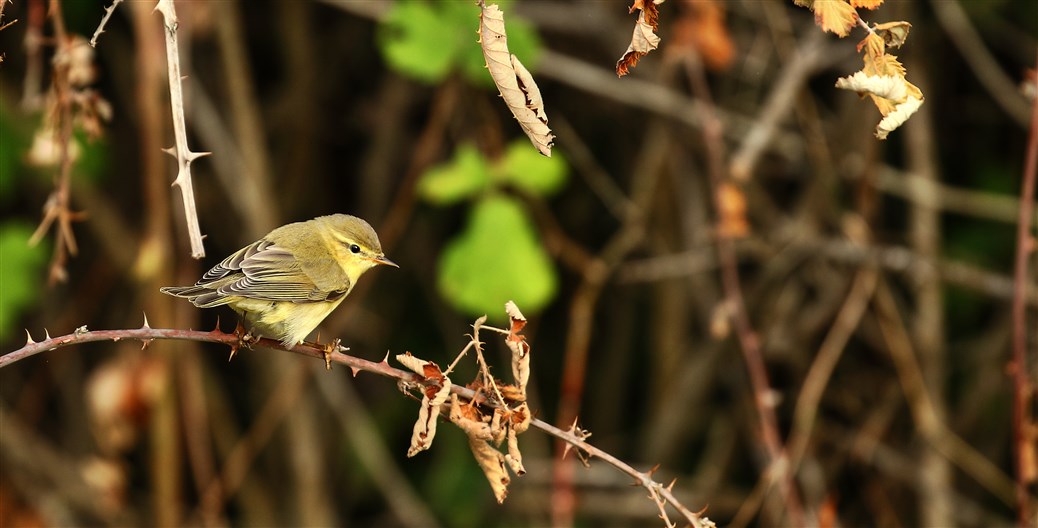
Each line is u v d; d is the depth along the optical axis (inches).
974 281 460.8
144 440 539.5
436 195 380.5
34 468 512.1
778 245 471.5
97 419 430.6
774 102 443.2
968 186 523.5
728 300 383.9
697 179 497.4
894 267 455.8
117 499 461.1
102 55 503.2
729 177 452.4
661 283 531.8
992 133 521.0
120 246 496.7
